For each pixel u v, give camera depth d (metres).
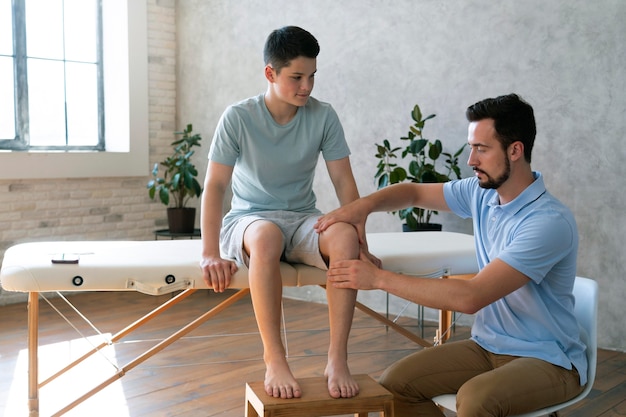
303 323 4.60
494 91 4.28
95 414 2.99
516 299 2.07
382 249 2.88
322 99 5.11
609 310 3.92
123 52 5.72
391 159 4.80
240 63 5.64
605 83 3.84
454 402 2.03
